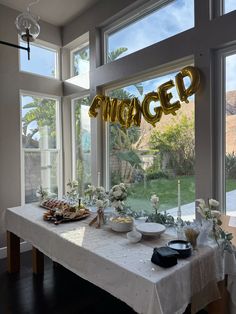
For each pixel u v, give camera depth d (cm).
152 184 304
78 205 288
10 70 361
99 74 353
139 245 195
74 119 426
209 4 237
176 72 278
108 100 327
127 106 304
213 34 234
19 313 233
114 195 244
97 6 352
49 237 230
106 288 171
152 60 286
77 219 260
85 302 250
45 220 261
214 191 242
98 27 358
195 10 247
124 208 263
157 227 215
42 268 307
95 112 343
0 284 282
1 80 351
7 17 357
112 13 331
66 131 424
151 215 249
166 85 259
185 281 160
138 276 150
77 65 414
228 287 195
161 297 143
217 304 187
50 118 414
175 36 263
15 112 365
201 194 244
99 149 363
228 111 238
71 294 263
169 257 159
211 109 239
